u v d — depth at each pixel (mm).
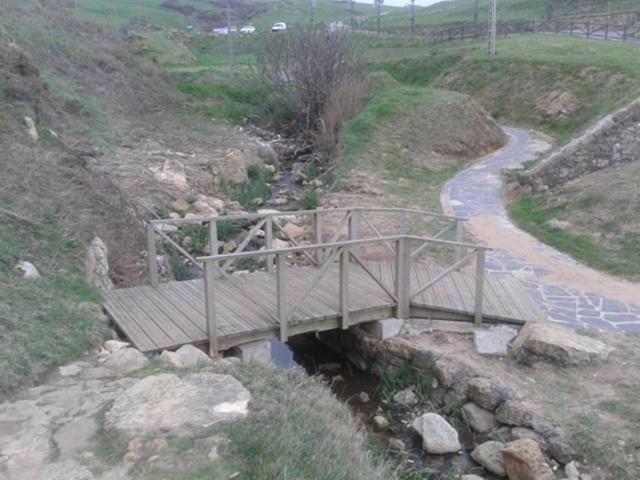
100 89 26031
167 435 4770
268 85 30906
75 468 4422
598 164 15500
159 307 8359
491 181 18641
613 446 6234
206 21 79625
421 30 57344
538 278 10625
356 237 10953
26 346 6207
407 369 8469
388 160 20781
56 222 9391
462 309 8836
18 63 17250
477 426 7348
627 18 44688
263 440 4648
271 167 22828
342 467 4723
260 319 8023
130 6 71688
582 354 7684
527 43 37781
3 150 10977
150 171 17766
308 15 86438
